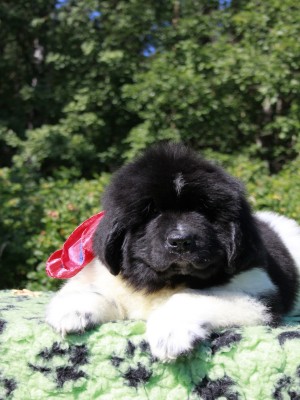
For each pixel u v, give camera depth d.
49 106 3.70
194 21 3.37
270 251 0.89
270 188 1.79
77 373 0.67
